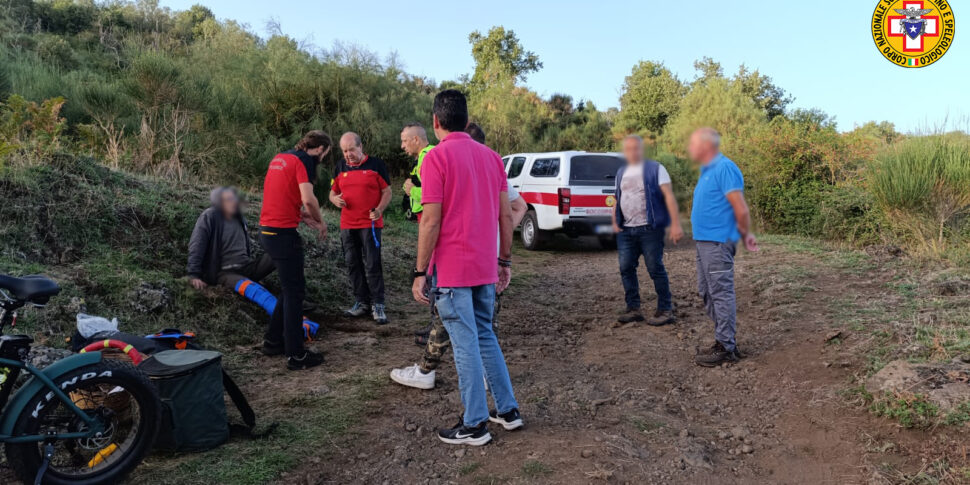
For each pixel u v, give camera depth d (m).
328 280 6.68
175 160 8.84
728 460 3.19
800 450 3.27
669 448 3.26
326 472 3.06
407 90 16.17
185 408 3.11
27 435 2.62
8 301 2.73
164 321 4.82
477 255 3.20
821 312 5.28
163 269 5.53
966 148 7.66
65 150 6.67
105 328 3.59
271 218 4.37
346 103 13.78
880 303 5.28
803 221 9.93
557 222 10.49
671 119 26.62
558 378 4.38
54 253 5.09
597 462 3.05
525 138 22.56
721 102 20.55
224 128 10.13
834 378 3.98
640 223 5.52
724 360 4.52
